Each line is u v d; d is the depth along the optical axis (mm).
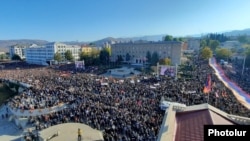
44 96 44875
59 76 70688
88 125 29766
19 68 114500
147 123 28844
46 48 157875
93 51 137625
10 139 32844
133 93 44031
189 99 37594
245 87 50000
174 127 13438
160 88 47125
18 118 38062
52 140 25094
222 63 99500
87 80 60500
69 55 148500
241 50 137750
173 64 104625
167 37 169375
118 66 114000
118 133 27594
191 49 188250
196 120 13703
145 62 118875
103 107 35594
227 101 35781
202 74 67312
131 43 132500
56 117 34500
